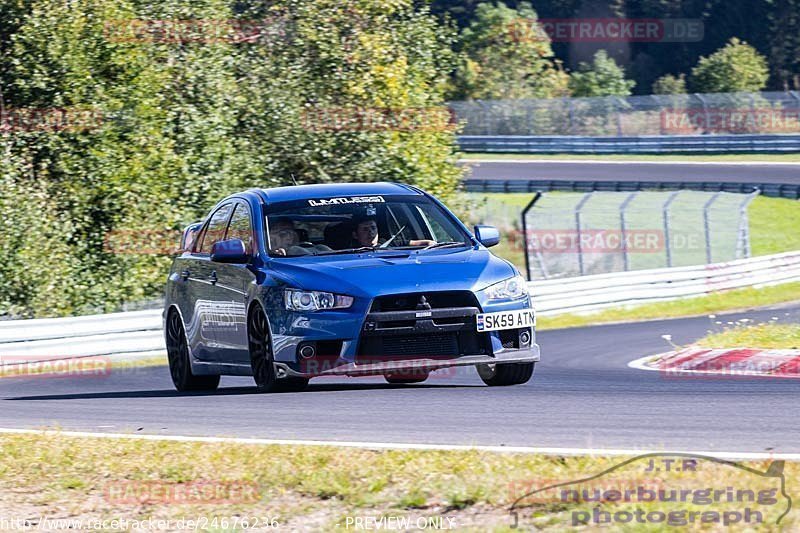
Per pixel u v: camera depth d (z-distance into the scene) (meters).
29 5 80.62
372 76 94.19
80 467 23.58
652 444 22.59
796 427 24.28
